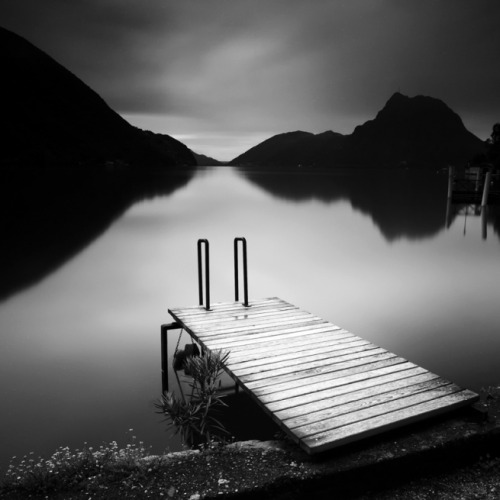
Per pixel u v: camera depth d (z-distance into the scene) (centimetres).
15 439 426
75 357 631
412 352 618
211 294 991
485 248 1570
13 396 515
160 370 583
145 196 4050
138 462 295
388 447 302
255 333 518
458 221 2327
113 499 262
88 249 1628
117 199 3697
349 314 812
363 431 302
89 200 3553
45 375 571
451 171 3206
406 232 2003
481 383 516
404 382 379
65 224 2288
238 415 464
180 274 1218
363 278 1136
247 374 402
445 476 301
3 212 2720
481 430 320
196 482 275
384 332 707
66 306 904
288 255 1498
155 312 855
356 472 285
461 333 696
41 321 803
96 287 1074
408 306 863
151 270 1274
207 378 407
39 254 1531
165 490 269
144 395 515
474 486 290
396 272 1201
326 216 2692
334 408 335
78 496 266
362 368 411
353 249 1599
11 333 738
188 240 1841
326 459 291
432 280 1100
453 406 336
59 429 444
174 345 671
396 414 323
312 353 453
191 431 435
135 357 627
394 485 294
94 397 510
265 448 308
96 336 718
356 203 3519
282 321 565
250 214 2822
